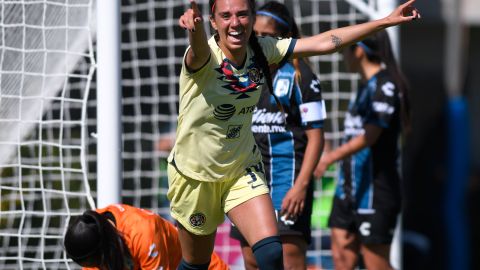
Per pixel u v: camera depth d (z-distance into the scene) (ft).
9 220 82.28
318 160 61.57
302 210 61.21
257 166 51.47
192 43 45.57
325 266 89.86
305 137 62.75
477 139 129.29
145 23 91.50
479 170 127.03
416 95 122.62
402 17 49.03
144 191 92.02
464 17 119.75
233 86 48.21
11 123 73.15
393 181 73.10
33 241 87.15
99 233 55.11
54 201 87.56
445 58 122.72
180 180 51.52
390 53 73.31
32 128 76.13
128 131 99.04
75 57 73.00
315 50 50.26
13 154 75.72
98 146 67.26
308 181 61.11
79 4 71.72
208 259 54.65
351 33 50.11
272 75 61.36
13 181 81.82
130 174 93.56
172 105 89.25
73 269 86.48
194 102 48.73
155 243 57.36
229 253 85.30
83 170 68.18
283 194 61.87
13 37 73.00
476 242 119.44
